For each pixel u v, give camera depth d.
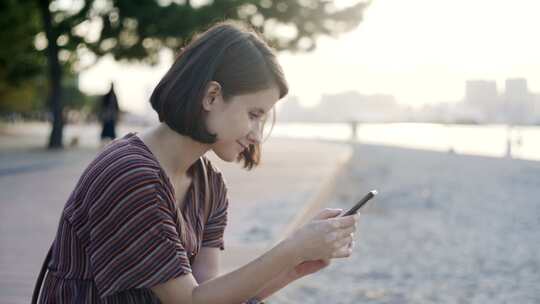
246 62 1.64
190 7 16.48
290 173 11.62
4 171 11.25
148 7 16.42
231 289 1.61
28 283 4.00
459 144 28.56
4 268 4.36
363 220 8.71
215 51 1.64
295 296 4.81
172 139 1.73
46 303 1.70
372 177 14.67
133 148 1.62
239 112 1.65
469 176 14.66
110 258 1.56
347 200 10.81
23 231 5.74
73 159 14.02
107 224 1.56
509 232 7.78
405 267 5.91
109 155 1.61
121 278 1.57
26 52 20.47
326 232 1.62
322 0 17.19
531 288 5.14
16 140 21.73
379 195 11.35
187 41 1.81
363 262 6.10
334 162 14.36
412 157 20.42
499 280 5.43
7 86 31.67
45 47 18.03
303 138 31.02
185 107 1.63
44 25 17.27
